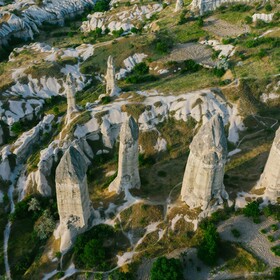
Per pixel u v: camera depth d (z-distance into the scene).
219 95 83.44
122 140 57.94
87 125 78.94
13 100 92.94
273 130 78.19
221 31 115.75
